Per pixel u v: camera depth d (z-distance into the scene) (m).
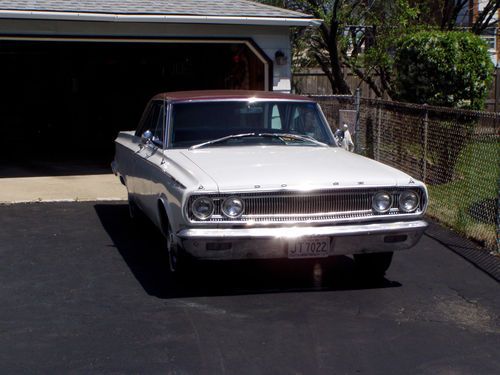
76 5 11.71
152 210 7.43
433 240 8.52
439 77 11.21
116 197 11.09
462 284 6.84
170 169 6.67
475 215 8.93
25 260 7.54
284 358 5.04
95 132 18.69
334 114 13.23
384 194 6.34
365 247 6.33
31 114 18.45
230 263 7.40
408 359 5.05
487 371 4.86
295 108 7.84
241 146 7.39
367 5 15.79
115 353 5.11
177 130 7.40
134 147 8.52
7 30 11.29
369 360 5.02
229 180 6.10
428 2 16.81
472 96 11.30
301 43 16.81
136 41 12.07
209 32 12.41
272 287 6.65
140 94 18.19
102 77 18.44
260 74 12.97
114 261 7.52
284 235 6.05
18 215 9.75
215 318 5.82
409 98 11.59
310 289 6.61
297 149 7.43
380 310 6.07
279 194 6.10
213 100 7.64
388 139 11.71
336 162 6.88
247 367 4.88
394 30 15.30
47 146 18.22
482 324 5.77
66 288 6.60
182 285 6.69
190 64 15.96
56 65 18.38
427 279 6.99
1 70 18.02
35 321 5.75
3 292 6.47
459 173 9.77
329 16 15.36
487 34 20.59
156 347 5.21
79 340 5.35
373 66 15.72
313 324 5.71
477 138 9.23
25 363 4.93
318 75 17.77
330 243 6.21
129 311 5.98
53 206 10.38
